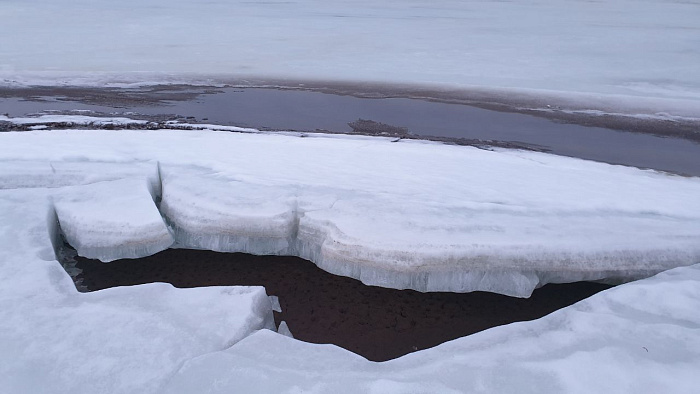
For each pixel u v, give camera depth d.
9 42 22.94
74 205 5.64
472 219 5.41
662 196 6.44
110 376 3.31
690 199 6.37
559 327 3.87
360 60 20.48
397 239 4.95
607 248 4.96
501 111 13.47
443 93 15.45
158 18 30.81
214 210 5.55
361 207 5.58
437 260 4.84
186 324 3.83
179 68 18.61
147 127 10.88
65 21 29.14
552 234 5.13
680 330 3.67
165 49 22.36
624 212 5.85
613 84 16.66
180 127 10.92
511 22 30.23
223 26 28.39
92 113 12.19
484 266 4.91
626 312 4.01
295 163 7.27
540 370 3.34
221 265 5.55
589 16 32.97
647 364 3.35
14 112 12.05
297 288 5.19
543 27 28.27
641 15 33.50
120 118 11.69
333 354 3.56
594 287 5.30
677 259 4.97
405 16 33.22
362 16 33.00
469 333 4.59
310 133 10.73
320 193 5.98
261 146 8.23
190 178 6.42
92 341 3.61
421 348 4.39
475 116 12.93
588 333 3.72
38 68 17.94
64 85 15.51
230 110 12.96
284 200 5.74
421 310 4.91
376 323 4.70
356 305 4.95
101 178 6.42
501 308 4.96
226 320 3.88
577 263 4.89
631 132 11.69
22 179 6.36
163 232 5.33
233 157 7.41
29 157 6.95
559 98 14.88
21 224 5.21
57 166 6.62
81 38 24.38
